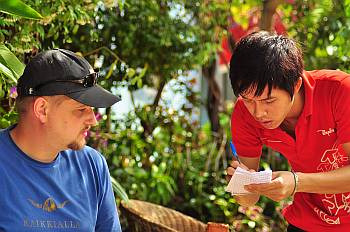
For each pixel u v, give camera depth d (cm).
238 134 242
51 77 188
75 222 199
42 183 196
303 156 231
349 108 213
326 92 218
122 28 386
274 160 466
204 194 444
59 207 197
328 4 415
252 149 244
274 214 440
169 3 415
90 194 208
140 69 415
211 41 433
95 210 208
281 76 195
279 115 203
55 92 187
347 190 215
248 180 208
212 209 434
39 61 190
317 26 419
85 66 194
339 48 372
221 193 439
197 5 426
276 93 197
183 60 416
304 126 221
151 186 417
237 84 199
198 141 477
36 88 188
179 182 453
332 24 407
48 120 189
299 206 246
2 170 190
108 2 316
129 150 429
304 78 216
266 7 430
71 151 207
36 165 195
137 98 472
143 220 300
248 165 248
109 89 405
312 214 242
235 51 200
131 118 445
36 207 193
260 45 196
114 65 366
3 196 188
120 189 310
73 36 365
